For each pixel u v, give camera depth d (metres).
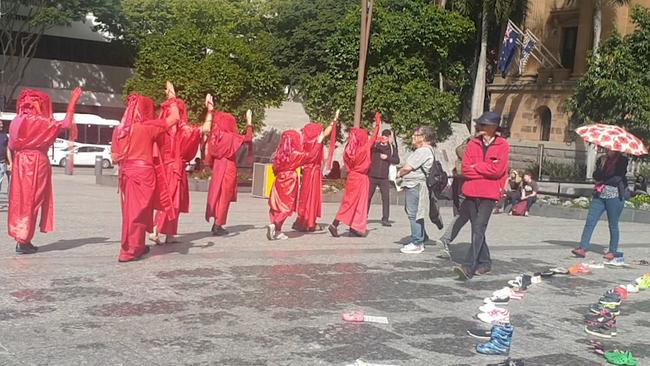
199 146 12.09
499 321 6.88
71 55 52.28
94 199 18.78
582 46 44.22
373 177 15.34
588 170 38.91
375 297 8.20
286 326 6.77
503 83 47.62
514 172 22.38
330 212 18.66
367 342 6.41
